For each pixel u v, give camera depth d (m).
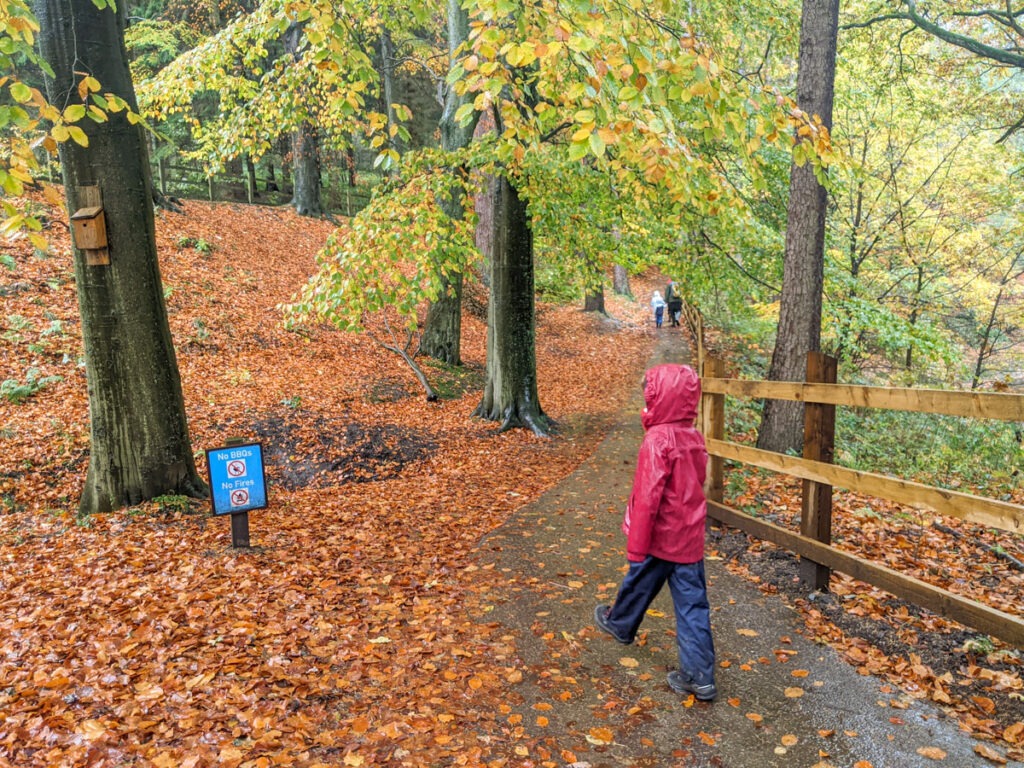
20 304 11.09
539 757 2.80
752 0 10.87
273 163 24.47
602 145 3.48
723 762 2.76
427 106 29.83
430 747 2.85
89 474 6.57
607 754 2.83
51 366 9.83
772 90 4.36
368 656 3.65
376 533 5.99
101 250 6.21
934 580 4.59
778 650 3.67
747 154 4.58
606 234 10.56
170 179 19.52
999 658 3.32
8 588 4.71
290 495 7.72
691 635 3.24
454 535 5.93
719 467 5.53
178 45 23.17
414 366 12.78
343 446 9.41
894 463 8.98
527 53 3.57
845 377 12.80
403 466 9.12
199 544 5.59
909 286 13.15
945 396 3.15
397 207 8.23
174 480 6.69
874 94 12.25
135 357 6.45
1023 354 13.23
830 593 4.24
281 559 5.18
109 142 6.16
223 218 18.77
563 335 21.38
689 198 4.70
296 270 17.52
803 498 4.33
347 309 7.79
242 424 9.40
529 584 4.75
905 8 13.19
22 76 17.42
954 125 12.71
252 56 11.22
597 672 3.53
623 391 14.83
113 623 3.94
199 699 3.13
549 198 9.48
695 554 3.31
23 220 3.64
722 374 5.58
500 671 3.52
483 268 22.94
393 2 12.85
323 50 4.62
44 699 3.08
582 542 5.69
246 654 3.60
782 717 3.07
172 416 6.71
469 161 9.24
